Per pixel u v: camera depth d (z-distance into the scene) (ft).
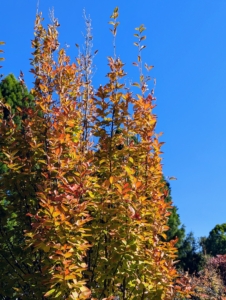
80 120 18.20
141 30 17.66
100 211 14.14
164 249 15.05
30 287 14.07
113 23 17.48
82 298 11.79
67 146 15.08
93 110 19.03
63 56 19.60
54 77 18.40
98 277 14.49
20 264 15.57
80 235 12.79
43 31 19.66
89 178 13.64
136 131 16.03
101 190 13.76
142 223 13.53
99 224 13.91
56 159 14.30
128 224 13.19
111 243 13.56
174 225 65.98
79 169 13.71
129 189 13.19
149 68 17.61
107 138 15.65
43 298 13.75
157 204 14.83
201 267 60.29
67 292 11.94
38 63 19.02
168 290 14.25
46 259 13.28
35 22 19.66
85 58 20.22
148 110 16.07
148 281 13.88
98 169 15.60
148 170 15.58
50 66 18.35
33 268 15.35
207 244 86.69
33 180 15.64
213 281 38.68
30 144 15.44
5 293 14.75
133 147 15.62
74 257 12.46
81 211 12.44
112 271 13.79
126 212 13.29
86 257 14.78
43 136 16.20
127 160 15.88
